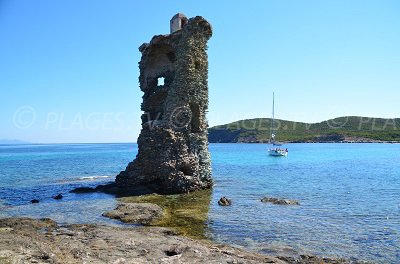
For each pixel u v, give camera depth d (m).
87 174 55.88
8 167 70.81
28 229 18.88
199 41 36.94
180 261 12.89
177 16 39.59
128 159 101.81
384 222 22.62
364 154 118.50
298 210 26.22
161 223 21.94
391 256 16.25
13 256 11.41
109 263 12.34
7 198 32.19
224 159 98.06
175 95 35.84
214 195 33.34
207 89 38.19
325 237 19.17
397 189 38.22
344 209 26.69
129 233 17.48
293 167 70.44
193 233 19.70
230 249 15.73
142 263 12.55
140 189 34.03
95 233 17.34
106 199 30.95
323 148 170.38
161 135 35.00
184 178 34.88
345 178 49.59
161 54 40.50
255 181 45.69
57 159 101.69
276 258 14.95
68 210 26.14
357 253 16.62
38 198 32.03
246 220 22.86
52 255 12.06
